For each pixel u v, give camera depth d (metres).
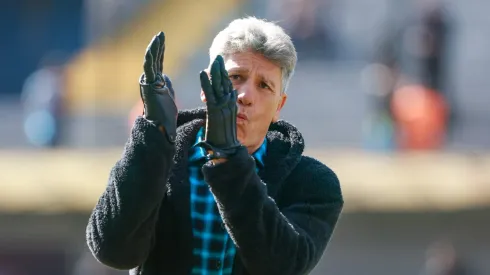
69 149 49.31
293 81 54.34
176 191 10.46
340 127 51.34
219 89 9.52
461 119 50.78
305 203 10.70
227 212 9.75
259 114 10.37
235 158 9.57
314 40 55.72
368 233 40.31
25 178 41.16
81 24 71.06
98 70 55.72
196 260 10.49
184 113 10.80
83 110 54.00
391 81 46.25
